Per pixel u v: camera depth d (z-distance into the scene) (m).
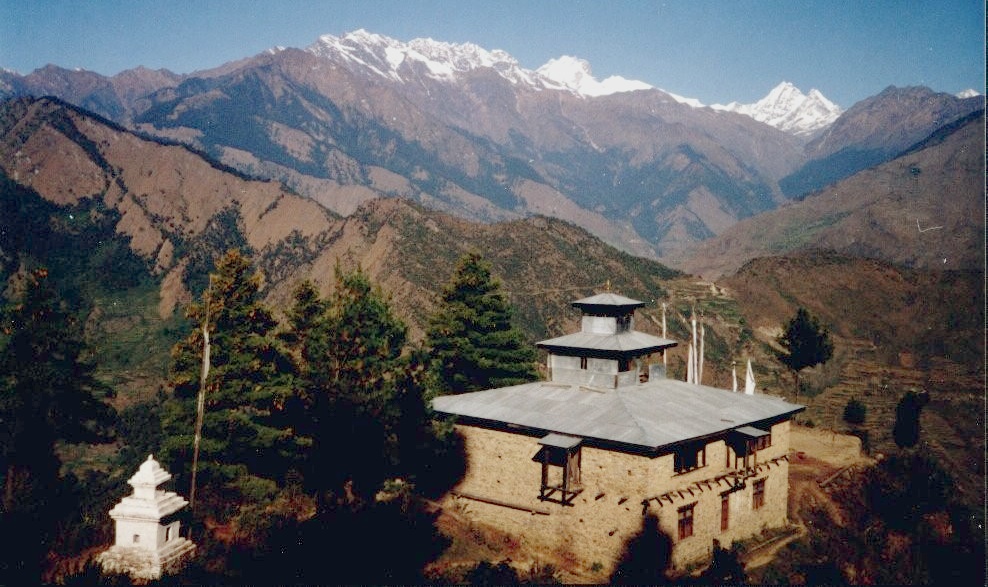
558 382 39.25
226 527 30.88
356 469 31.89
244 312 37.12
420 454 35.97
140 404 111.19
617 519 31.39
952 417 102.00
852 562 37.06
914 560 39.91
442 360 49.47
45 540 25.95
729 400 39.22
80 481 77.44
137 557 22.52
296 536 27.95
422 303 126.81
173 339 173.62
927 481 48.69
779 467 39.28
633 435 31.50
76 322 40.41
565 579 30.72
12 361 36.62
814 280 170.88
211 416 35.47
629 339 39.03
